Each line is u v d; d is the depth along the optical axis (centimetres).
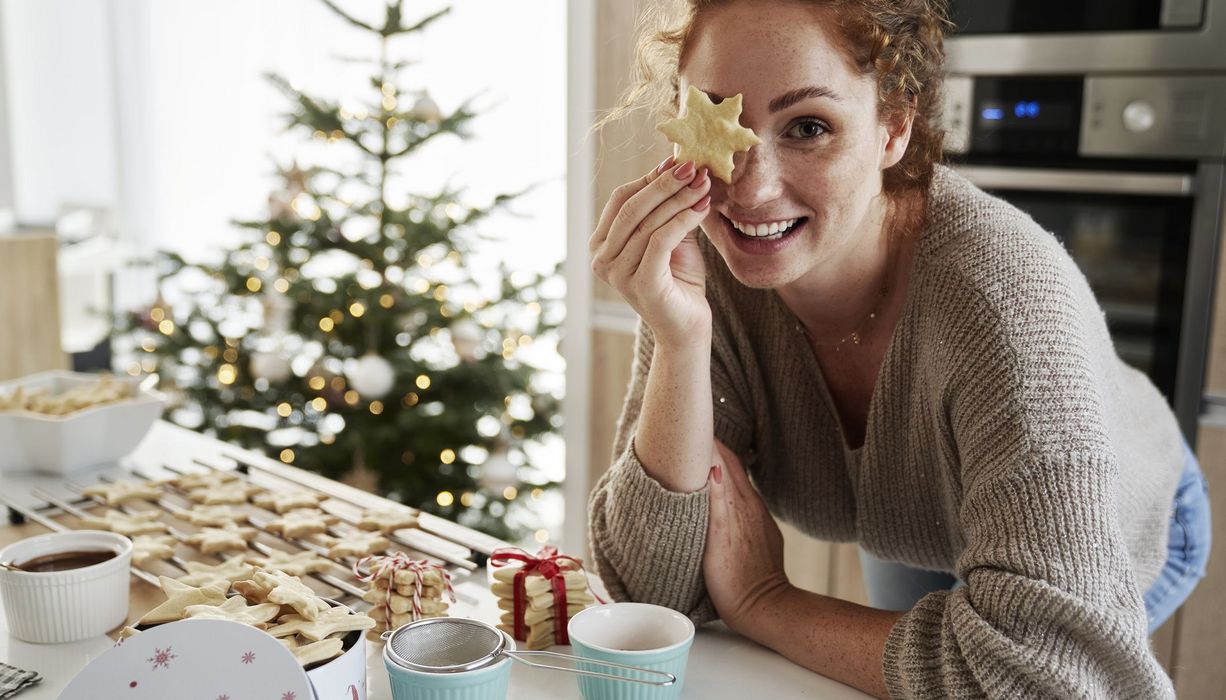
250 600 92
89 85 496
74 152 505
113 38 474
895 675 92
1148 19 191
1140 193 195
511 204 351
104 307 447
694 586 109
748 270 95
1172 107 191
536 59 344
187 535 124
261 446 291
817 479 123
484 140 358
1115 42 194
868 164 92
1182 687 200
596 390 243
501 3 348
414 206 292
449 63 362
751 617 105
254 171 460
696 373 104
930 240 101
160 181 480
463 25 357
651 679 88
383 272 285
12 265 304
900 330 103
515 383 284
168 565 115
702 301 102
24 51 502
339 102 286
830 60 88
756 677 99
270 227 290
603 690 89
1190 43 187
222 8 450
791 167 90
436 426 274
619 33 221
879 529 117
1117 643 80
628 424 118
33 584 99
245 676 77
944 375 96
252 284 302
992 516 88
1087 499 85
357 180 290
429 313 284
